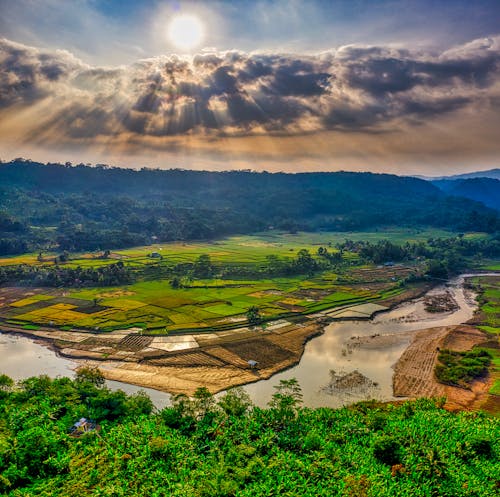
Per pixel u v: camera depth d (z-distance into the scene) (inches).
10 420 2891.2
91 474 2495.1
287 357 4734.3
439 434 2940.5
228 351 4874.5
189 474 2539.4
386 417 3221.0
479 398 3841.0
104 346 5004.9
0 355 4805.6
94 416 3193.9
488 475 2618.1
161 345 5039.4
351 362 4687.5
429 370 4468.5
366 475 2486.5
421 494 2405.3
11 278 7864.2
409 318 6397.6
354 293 7559.1
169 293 7273.6
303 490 2400.3
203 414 3253.0
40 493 2345.0
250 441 2883.9
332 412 3270.2
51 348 5002.5
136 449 2728.8
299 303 6820.9
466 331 5718.5
